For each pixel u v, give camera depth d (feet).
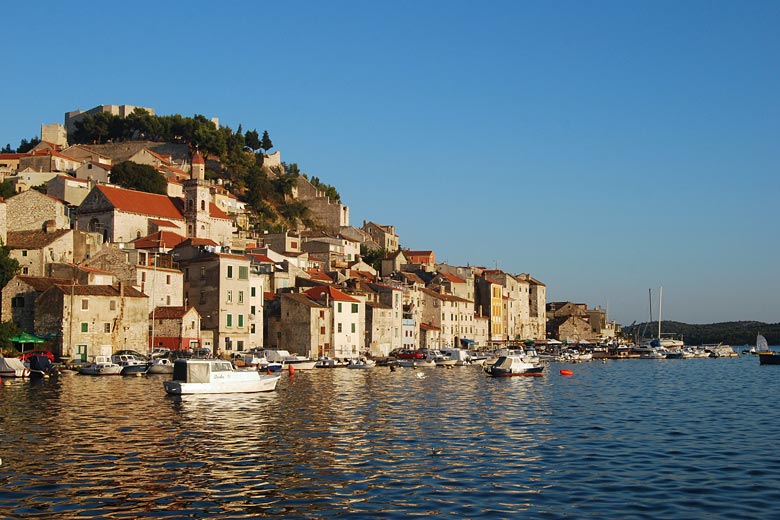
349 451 158.51
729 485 130.62
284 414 215.51
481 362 515.09
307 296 496.23
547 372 458.50
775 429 196.75
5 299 379.35
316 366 437.99
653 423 207.82
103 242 485.97
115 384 294.66
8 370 315.17
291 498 120.06
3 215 422.41
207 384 261.85
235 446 163.02
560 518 110.73
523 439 176.76
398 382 342.44
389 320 559.38
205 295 444.55
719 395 302.86
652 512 114.11
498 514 112.27
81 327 372.17
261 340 470.80
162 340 412.16
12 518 107.96
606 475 137.69
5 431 176.35
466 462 148.15
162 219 541.34
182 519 109.19
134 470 137.80
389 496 121.60
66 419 196.44
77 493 121.29
